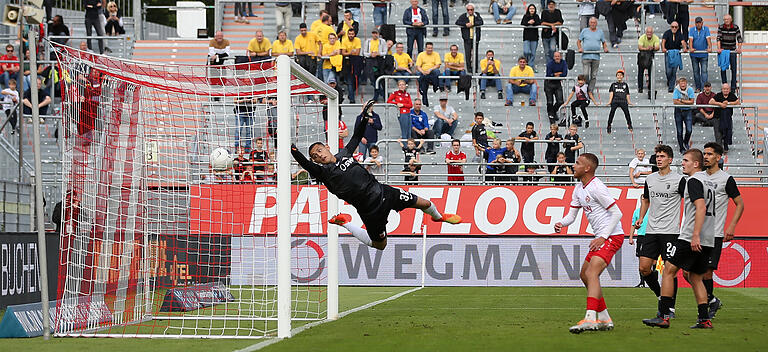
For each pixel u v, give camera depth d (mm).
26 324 39219
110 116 45594
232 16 113000
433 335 35344
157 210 60812
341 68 94812
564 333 35406
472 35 99062
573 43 109188
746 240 76312
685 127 94562
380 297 63469
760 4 109625
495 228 78125
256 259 75375
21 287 50719
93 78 43469
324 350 31266
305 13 111500
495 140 82875
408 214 78688
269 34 111750
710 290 42312
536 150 94188
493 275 78000
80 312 42375
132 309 48281
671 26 99250
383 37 97312
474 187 78500
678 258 38219
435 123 92562
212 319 46125
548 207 77875
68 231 42312
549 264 77688
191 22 122375
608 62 105125
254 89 47312
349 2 103125
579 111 98125
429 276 78438
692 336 34344
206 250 67125
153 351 33344
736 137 96875
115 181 46031
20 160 64938
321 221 76250
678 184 40812
